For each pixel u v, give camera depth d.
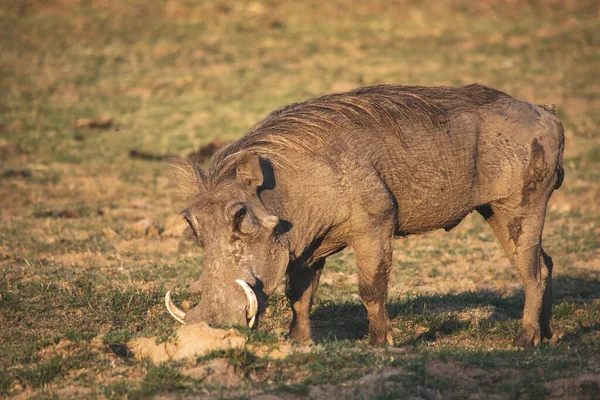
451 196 21.16
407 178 20.39
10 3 104.44
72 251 33.47
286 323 23.48
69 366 17.28
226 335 17.08
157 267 30.47
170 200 47.38
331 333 22.69
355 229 19.70
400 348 18.70
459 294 28.31
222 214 17.62
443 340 22.27
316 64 87.69
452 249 36.47
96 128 67.56
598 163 56.06
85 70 84.50
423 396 15.42
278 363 16.67
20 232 36.91
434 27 100.44
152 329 20.91
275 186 18.78
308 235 19.20
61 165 56.34
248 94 77.81
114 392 15.54
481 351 18.44
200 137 64.75
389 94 21.25
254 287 17.58
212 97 77.12
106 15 103.12
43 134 64.38
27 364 18.12
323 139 19.45
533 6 108.06
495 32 98.44
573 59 88.56
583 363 17.61
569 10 106.69
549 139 21.94
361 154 19.66
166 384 15.70
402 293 28.58
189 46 93.50
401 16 104.75
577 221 41.62
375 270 19.89
